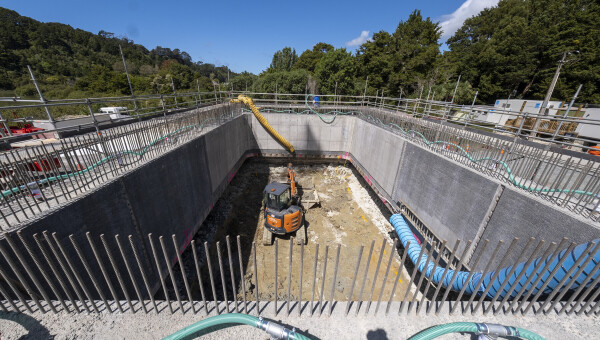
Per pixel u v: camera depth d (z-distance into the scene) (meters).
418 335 3.33
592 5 45.72
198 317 4.02
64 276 6.55
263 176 24.83
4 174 6.14
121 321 3.95
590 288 3.84
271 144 28.48
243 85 54.41
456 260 11.04
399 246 14.92
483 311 4.15
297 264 13.47
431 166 13.39
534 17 50.53
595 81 40.28
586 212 7.38
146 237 9.98
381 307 4.26
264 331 3.63
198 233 15.35
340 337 3.80
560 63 18.34
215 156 17.70
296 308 4.19
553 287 5.76
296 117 27.69
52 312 4.01
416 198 14.70
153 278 10.35
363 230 16.55
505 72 46.25
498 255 9.20
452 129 13.78
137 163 10.04
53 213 6.44
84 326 3.85
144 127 11.12
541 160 9.27
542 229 7.84
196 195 14.56
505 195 9.14
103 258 7.84
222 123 20.03
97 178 8.24
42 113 33.06
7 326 3.80
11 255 5.46
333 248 14.75
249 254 14.07
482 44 50.75
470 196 10.71
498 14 58.81
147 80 75.25
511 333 3.43
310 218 17.67
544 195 8.52
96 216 7.69
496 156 10.70
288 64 70.56
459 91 42.62
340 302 4.22
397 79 45.94
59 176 7.14
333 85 43.59
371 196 21.30
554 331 3.89
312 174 25.91
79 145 8.11
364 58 50.56
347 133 28.16
